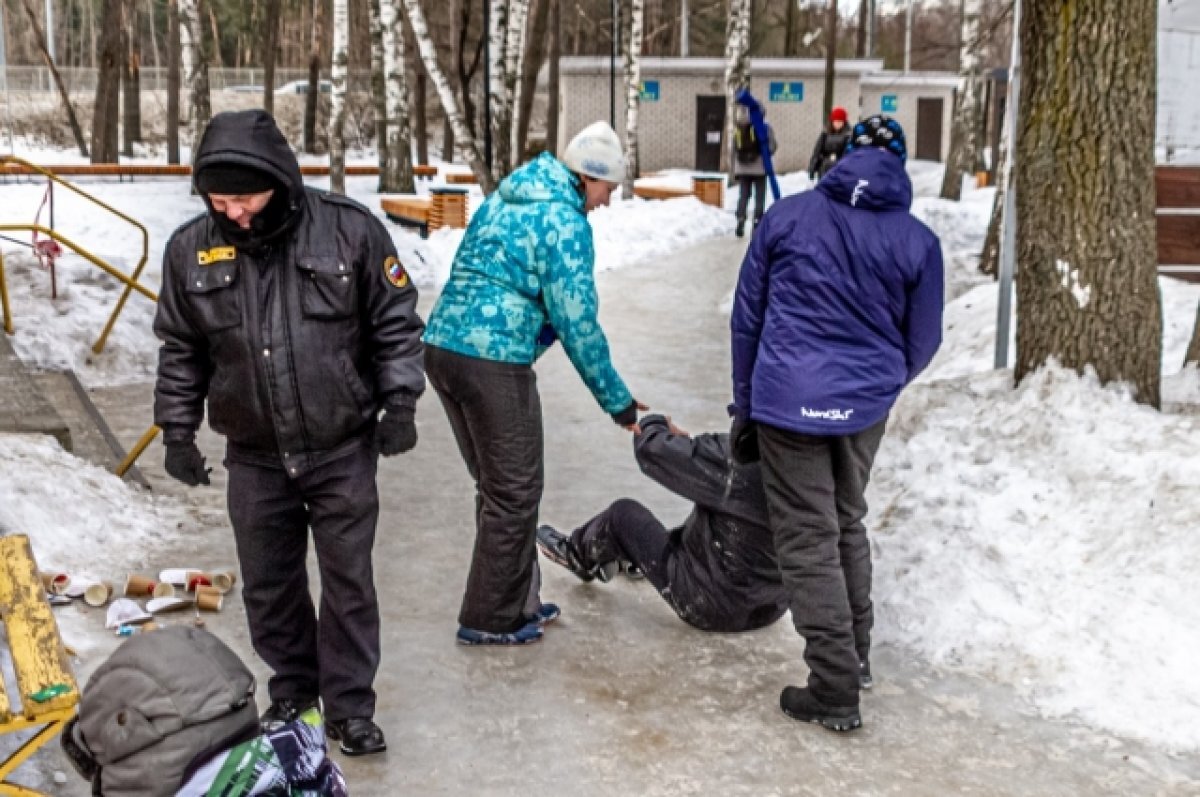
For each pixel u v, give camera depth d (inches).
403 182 859.4
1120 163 182.9
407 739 137.8
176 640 73.9
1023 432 183.8
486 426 150.7
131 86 1332.4
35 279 351.6
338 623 131.9
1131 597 151.9
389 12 832.9
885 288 135.3
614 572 179.5
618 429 278.5
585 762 133.6
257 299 122.0
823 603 137.5
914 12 2197.3
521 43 816.9
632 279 522.9
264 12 1658.5
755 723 142.4
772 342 136.5
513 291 148.3
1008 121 239.5
